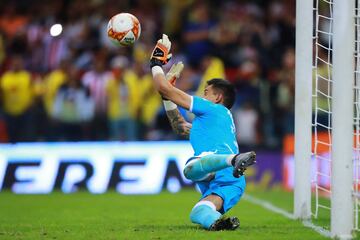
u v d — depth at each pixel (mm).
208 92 22984
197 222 21609
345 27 19422
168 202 38062
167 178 48000
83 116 51125
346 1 19438
